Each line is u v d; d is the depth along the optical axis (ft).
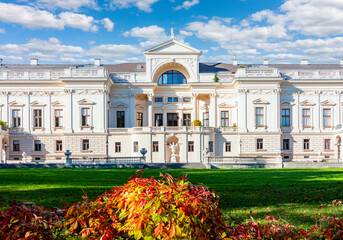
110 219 23.81
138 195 21.71
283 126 210.59
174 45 214.48
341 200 48.60
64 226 24.88
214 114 214.48
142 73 214.07
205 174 100.99
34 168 136.77
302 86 212.43
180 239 20.81
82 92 201.05
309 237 25.96
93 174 98.02
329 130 211.82
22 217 23.68
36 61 232.53
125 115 212.02
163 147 193.88
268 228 24.67
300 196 52.95
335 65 240.53
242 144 203.41
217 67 232.94
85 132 199.62
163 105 221.87
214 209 22.84
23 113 205.05
